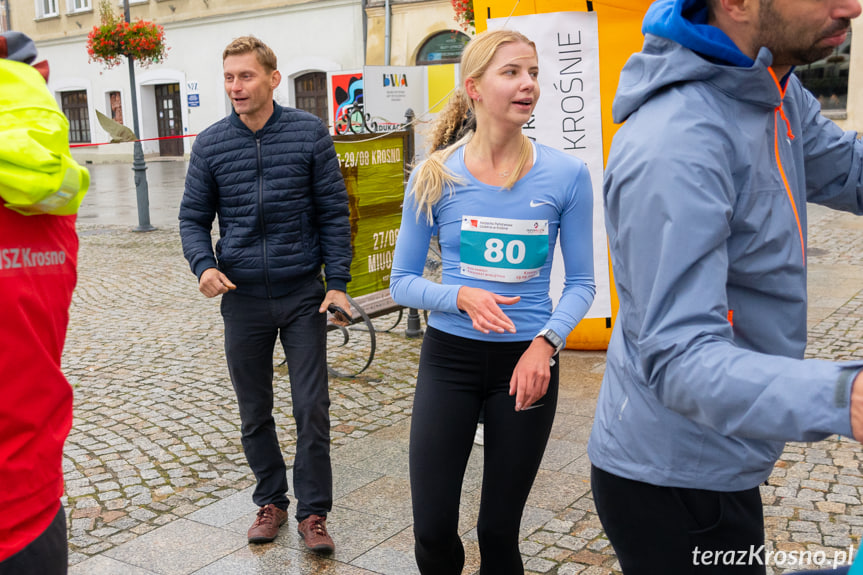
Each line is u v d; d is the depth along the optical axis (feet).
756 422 3.80
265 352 10.81
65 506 12.21
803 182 5.32
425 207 7.88
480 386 7.68
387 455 13.78
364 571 10.00
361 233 19.01
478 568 9.92
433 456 7.57
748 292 4.75
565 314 7.50
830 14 4.27
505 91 7.30
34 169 4.64
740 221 4.58
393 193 19.77
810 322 20.67
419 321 21.97
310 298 10.66
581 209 7.82
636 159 4.53
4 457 4.80
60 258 5.22
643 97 4.76
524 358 7.30
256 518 11.32
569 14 18.20
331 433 14.96
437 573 7.78
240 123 10.50
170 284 30.37
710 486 4.97
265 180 10.41
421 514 7.54
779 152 4.85
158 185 69.21
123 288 29.89
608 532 5.60
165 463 13.84
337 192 10.76
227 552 10.60
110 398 17.46
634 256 4.53
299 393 10.60
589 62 18.31
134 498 12.46
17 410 4.85
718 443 4.90
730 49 4.52
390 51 71.67
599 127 18.51
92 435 15.26
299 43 78.74
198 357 20.56
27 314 4.87
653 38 4.83
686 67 4.57
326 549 10.33
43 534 5.08
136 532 11.30
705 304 4.21
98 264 34.81
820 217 36.86
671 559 5.22
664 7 4.90
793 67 4.76
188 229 10.75
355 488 12.45
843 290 24.00
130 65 48.78
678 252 4.26
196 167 10.68
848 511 10.94
